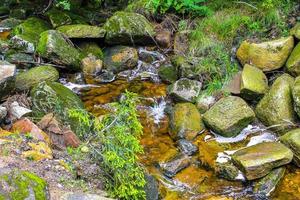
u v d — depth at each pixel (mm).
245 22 6273
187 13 6805
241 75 5652
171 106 5664
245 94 5512
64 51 6090
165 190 4438
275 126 5176
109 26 6531
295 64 5605
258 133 5227
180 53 6352
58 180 3645
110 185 3838
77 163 3943
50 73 5707
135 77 6230
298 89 5141
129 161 3934
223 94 5574
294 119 5203
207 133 5250
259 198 4355
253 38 6148
